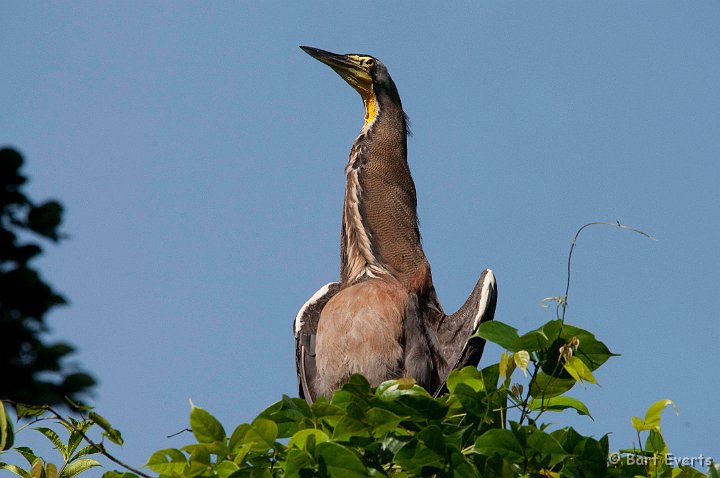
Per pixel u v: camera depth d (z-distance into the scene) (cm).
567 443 826
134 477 874
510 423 808
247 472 787
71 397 355
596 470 822
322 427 856
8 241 350
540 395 883
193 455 798
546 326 863
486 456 803
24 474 960
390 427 820
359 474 774
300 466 776
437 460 793
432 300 1533
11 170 349
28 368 347
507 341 872
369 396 861
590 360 873
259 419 799
